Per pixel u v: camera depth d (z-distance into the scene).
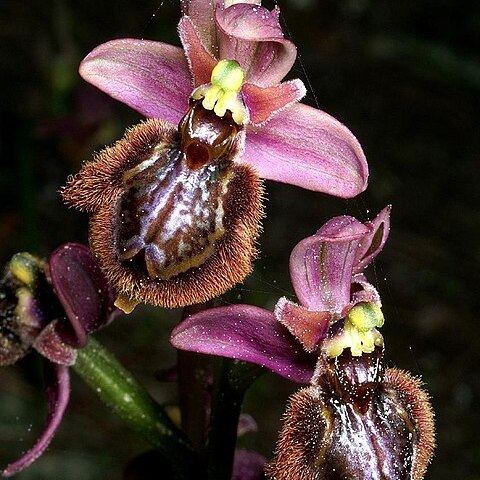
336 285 0.15
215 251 0.14
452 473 0.27
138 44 0.15
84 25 0.42
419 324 0.31
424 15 0.44
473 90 0.40
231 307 0.14
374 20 0.44
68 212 0.34
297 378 0.15
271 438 0.28
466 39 0.43
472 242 0.33
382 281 0.32
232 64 0.15
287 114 0.15
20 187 0.25
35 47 0.40
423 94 0.40
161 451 0.16
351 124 0.39
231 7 0.14
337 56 0.42
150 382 0.29
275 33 0.14
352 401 0.15
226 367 0.15
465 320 0.31
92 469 0.26
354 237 0.14
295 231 0.34
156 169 0.14
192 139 0.15
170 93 0.15
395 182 0.36
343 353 0.15
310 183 0.15
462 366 0.29
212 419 0.16
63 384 0.16
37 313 0.16
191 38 0.15
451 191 0.36
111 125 0.32
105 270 0.14
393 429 0.15
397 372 0.15
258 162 0.15
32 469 0.26
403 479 0.14
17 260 0.16
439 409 0.29
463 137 0.38
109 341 0.30
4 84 0.39
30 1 0.42
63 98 0.33
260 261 0.32
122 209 0.14
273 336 0.15
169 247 0.14
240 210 0.14
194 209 0.14
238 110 0.15
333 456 0.14
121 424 0.28
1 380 0.28
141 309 0.31
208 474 0.16
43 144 0.34
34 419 0.27
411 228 0.34
